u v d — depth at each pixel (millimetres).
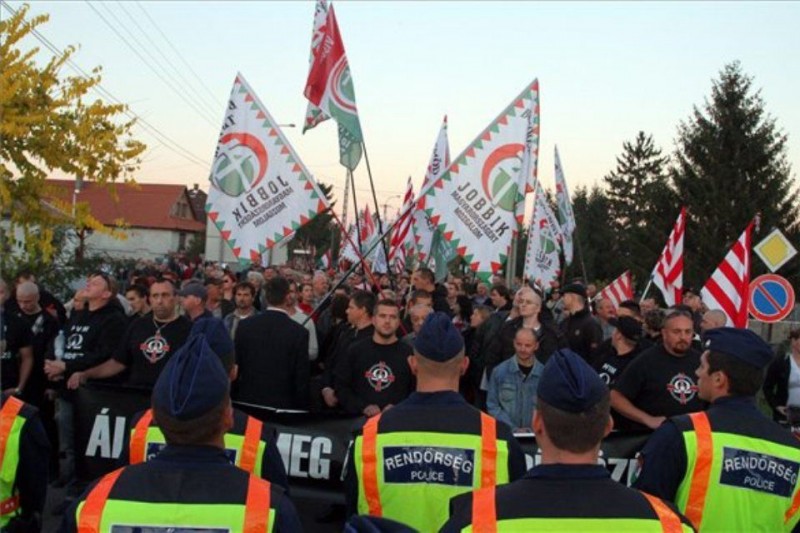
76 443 6203
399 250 18375
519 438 5613
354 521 1969
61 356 7727
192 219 70750
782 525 3525
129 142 9656
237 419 3877
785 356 8289
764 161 43969
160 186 67750
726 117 44531
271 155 9094
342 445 6129
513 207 8734
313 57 10055
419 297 7996
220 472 2617
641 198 62812
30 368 7805
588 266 53406
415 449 3623
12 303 8266
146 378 6863
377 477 3641
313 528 6879
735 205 42844
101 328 7637
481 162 8781
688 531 2467
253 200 9117
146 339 6930
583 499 2500
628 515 2473
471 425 3658
